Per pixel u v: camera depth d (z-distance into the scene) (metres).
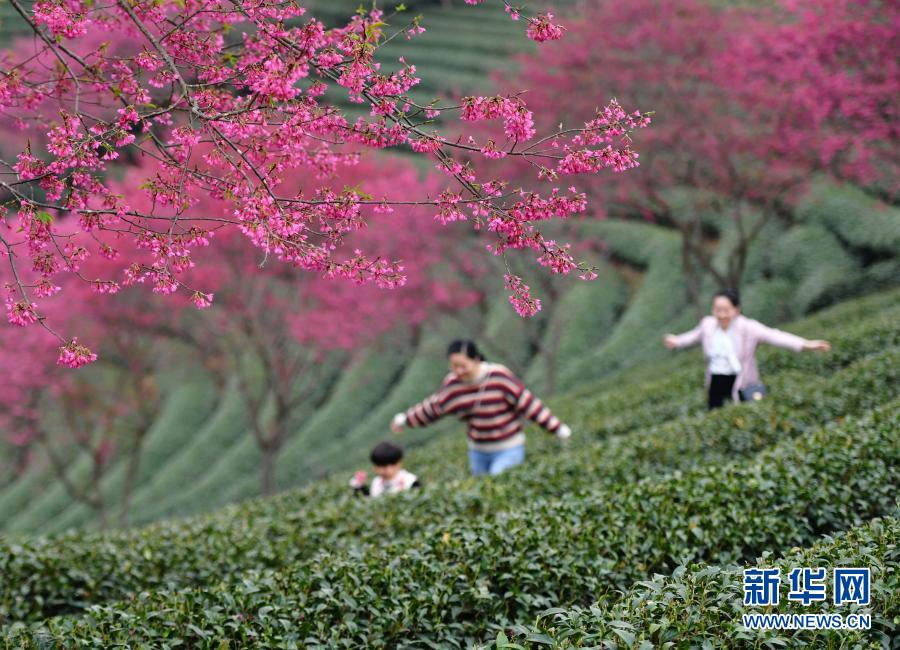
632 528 5.61
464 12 48.34
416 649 4.76
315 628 4.74
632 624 3.84
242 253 20.39
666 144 20.95
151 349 25.89
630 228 30.25
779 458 6.46
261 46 4.73
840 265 24.05
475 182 4.43
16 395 22.34
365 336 23.70
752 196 21.91
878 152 17.31
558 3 35.62
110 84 4.81
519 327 28.06
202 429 29.72
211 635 4.64
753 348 10.02
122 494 27.39
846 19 15.61
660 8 20.06
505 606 5.05
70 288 20.98
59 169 4.32
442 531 5.79
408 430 25.05
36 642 4.71
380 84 4.21
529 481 8.14
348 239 21.73
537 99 21.67
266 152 4.75
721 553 5.53
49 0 4.43
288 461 25.80
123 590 6.97
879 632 3.86
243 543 7.36
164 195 4.50
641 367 23.25
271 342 23.39
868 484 6.12
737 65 18.53
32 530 26.98
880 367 9.78
